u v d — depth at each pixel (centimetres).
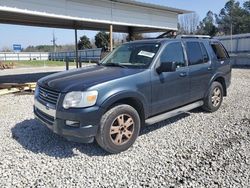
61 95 388
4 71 2411
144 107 450
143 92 443
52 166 373
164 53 492
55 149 430
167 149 430
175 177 342
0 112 668
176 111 521
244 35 2542
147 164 379
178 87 514
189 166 371
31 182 331
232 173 350
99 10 1205
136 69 457
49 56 5712
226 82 676
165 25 1597
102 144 400
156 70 467
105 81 401
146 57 482
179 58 527
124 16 1332
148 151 422
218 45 670
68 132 383
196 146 441
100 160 392
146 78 449
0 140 469
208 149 428
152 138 479
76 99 378
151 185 323
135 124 433
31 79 1578
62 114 385
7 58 5050
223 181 330
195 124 557
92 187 320
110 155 409
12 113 656
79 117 375
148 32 1934
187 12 1634
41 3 986
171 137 483
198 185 322
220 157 398
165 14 1584
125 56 519
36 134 497
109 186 322
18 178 340
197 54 580
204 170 359
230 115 622
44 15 1003
